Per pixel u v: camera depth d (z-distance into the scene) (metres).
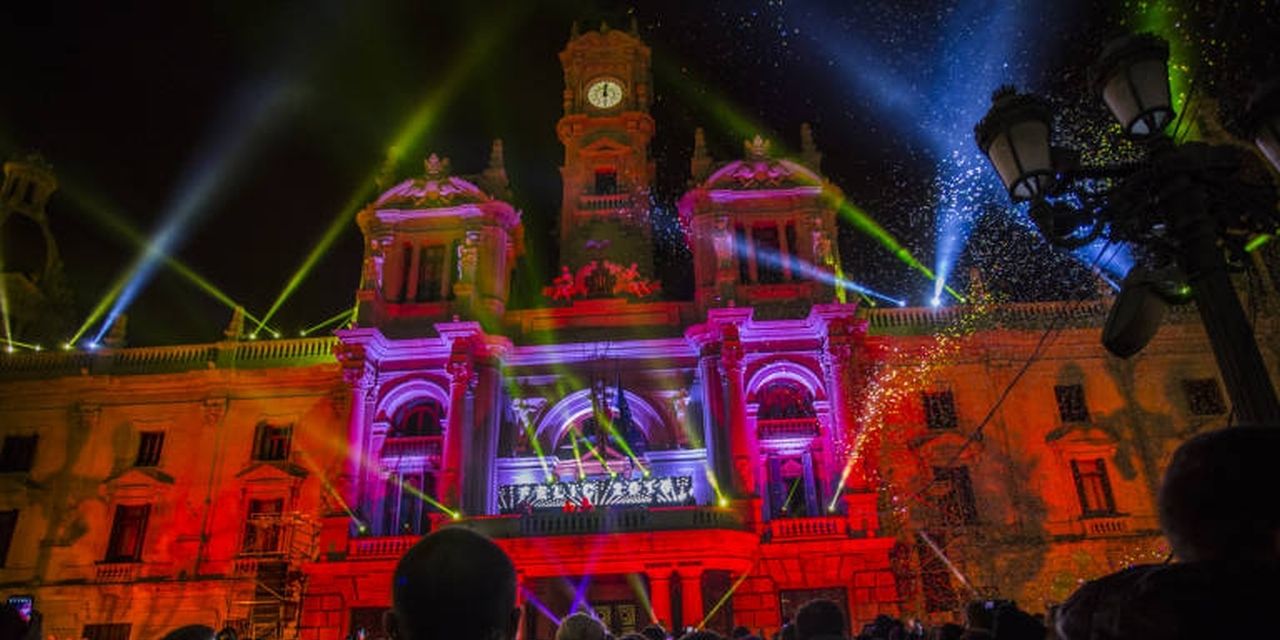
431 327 40.41
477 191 42.28
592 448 39.53
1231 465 2.93
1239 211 8.65
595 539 32.75
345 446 39.47
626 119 45.88
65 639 37.38
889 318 39.97
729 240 41.00
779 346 39.03
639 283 41.66
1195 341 38.88
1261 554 2.83
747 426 37.38
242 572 37.62
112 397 41.50
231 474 39.78
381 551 35.53
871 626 13.48
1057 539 36.03
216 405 40.78
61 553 38.84
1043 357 39.09
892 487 36.59
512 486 35.97
